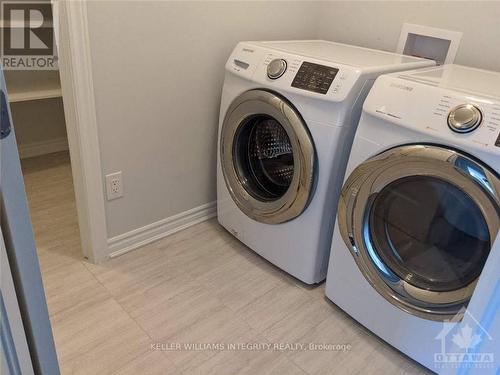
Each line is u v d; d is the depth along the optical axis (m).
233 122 1.63
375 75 1.34
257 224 1.70
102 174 1.57
